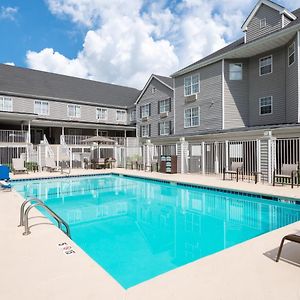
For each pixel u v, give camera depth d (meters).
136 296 3.09
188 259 5.29
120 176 18.88
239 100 20.20
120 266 4.96
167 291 3.20
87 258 4.14
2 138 21.95
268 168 12.64
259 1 18.73
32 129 27.84
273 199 9.64
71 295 3.09
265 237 5.26
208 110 21.64
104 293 3.14
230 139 16.89
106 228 7.46
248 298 3.05
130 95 37.50
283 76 17.66
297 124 13.60
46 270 3.72
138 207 10.12
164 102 28.47
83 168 23.80
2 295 3.10
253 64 19.67
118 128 31.23
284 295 3.11
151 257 5.41
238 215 8.84
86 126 28.55
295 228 5.89
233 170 14.82
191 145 20.38
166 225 7.75
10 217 6.66
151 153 21.50
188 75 23.72
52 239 5.00
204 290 3.22
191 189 13.33
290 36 16.27
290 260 4.09
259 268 3.81
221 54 19.98
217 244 6.16
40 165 20.53
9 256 4.21
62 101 29.22
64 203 10.91
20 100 26.33
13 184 15.14
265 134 12.95
